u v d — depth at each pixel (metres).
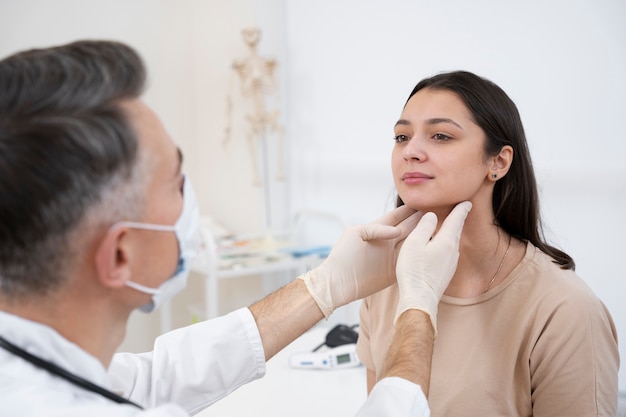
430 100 0.96
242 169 2.69
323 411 1.24
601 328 0.90
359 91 2.22
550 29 1.63
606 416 0.90
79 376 0.65
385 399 0.72
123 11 2.82
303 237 2.61
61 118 0.59
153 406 0.93
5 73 0.61
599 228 1.57
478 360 0.97
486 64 1.79
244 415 1.23
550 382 0.92
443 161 0.95
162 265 0.70
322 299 0.99
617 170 1.52
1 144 0.57
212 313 2.12
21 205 0.58
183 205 0.73
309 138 2.50
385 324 1.10
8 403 0.58
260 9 2.53
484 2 1.78
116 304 0.69
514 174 1.02
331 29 2.33
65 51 0.64
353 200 2.30
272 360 1.53
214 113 2.86
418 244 0.92
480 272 1.01
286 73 2.60
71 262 0.62
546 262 0.98
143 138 0.65
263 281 2.64
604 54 1.51
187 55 3.00
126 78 0.64
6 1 2.56
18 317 0.63
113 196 0.62
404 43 2.03
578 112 1.58
